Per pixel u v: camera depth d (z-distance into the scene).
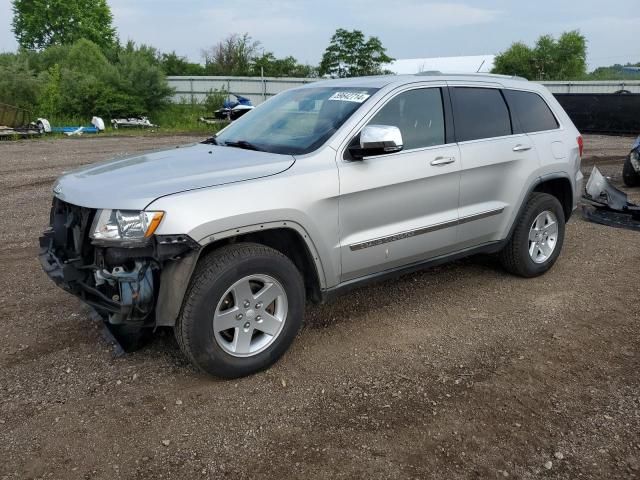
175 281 3.24
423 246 4.41
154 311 3.31
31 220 7.59
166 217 3.14
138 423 3.16
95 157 14.41
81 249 3.38
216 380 3.59
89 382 3.56
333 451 2.94
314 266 3.80
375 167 4.00
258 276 3.50
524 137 5.11
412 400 3.40
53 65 31.27
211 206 3.27
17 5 49.53
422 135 4.39
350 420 3.20
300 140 4.04
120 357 3.87
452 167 4.46
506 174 4.91
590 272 5.66
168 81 34.94
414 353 3.97
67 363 3.79
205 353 3.37
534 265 5.33
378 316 4.57
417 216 4.34
